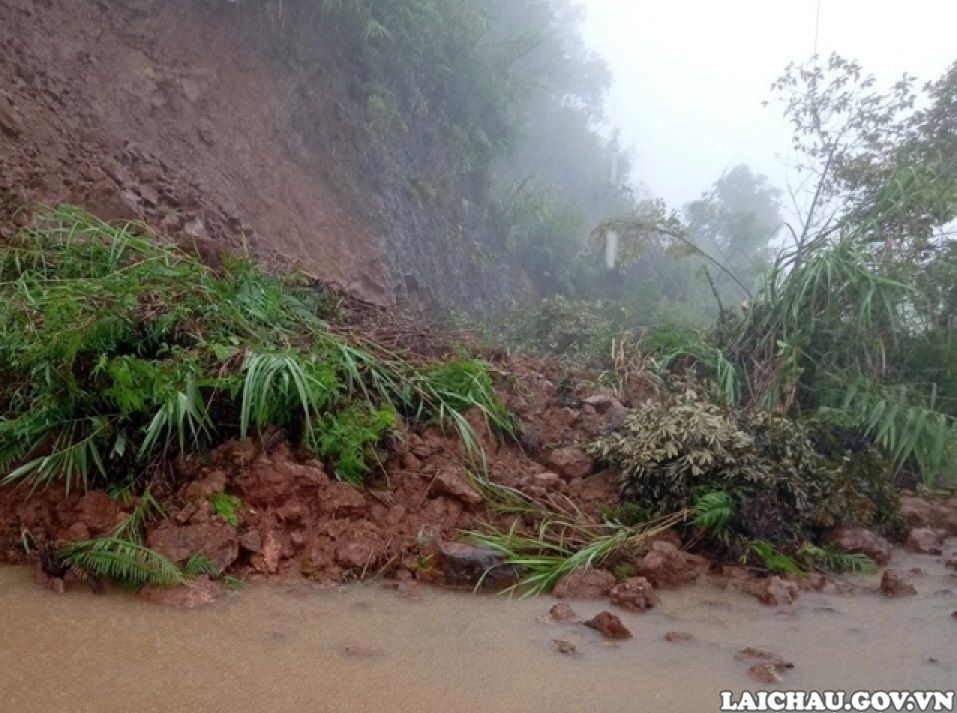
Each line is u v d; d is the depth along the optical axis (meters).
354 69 13.73
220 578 3.11
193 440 3.65
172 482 3.49
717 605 3.36
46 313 3.81
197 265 4.60
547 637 2.87
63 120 7.67
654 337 7.42
